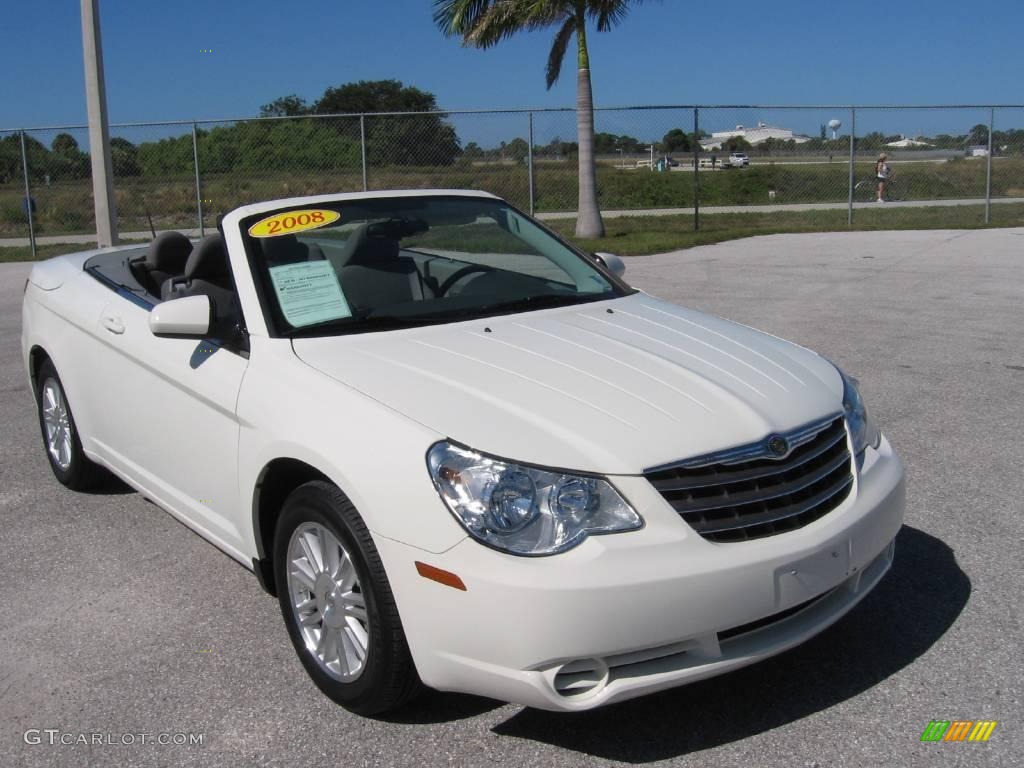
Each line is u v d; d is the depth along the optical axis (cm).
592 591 272
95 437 493
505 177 1833
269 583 371
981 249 1545
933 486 509
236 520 373
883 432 601
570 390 322
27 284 572
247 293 385
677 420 308
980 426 610
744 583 287
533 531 280
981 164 2578
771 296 1121
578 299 431
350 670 321
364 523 304
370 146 1767
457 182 1806
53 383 538
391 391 322
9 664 365
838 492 324
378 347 361
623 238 1772
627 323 399
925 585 401
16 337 985
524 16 1656
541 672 278
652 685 284
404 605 292
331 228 425
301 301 385
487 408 309
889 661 347
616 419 305
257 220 420
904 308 1027
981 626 367
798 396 340
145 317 440
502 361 345
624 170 2589
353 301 394
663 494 288
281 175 1769
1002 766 289
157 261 507
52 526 495
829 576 306
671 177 2614
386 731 316
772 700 327
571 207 2075
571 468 286
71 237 1980
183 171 1784
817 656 353
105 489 548
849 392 366
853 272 1316
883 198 2547
